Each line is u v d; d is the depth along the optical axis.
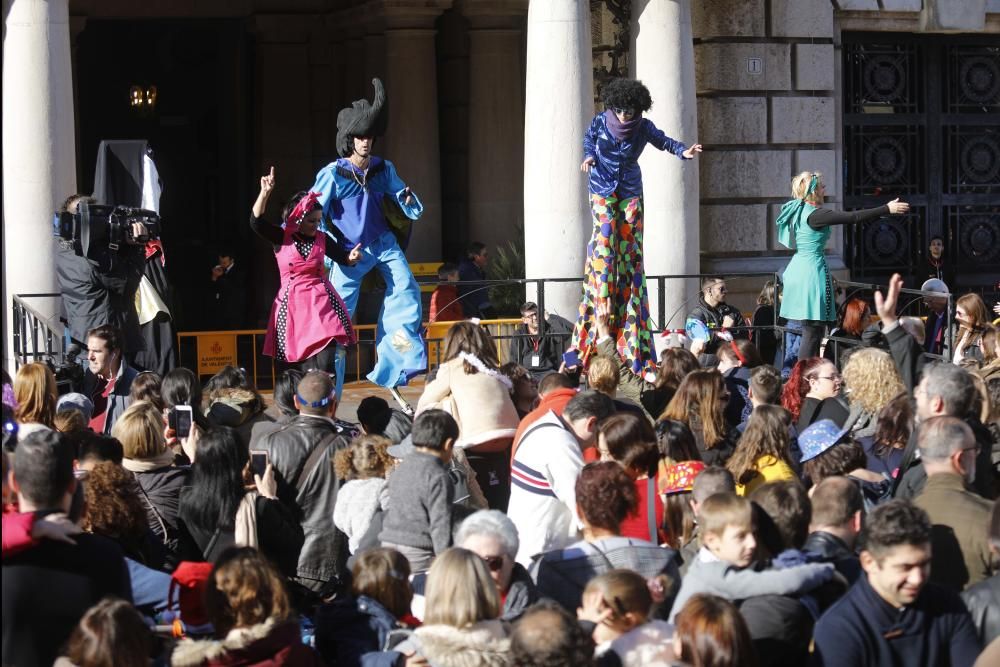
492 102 23.33
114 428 8.91
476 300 20.20
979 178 22.31
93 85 29.91
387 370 14.04
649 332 14.93
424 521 7.83
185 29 29.73
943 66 22.06
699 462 8.20
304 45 25.33
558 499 8.34
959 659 6.07
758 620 6.21
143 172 14.02
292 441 8.89
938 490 7.23
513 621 6.51
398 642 6.45
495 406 9.98
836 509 6.96
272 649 6.14
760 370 9.90
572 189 16.39
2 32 15.84
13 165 15.50
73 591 6.26
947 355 14.45
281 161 25.41
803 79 21.02
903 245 22.00
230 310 26.19
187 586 6.80
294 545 8.49
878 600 6.02
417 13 23.30
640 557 6.96
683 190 17.77
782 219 15.76
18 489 6.43
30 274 15.47
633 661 5.79
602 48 20.67
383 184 13.97
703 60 20.75
